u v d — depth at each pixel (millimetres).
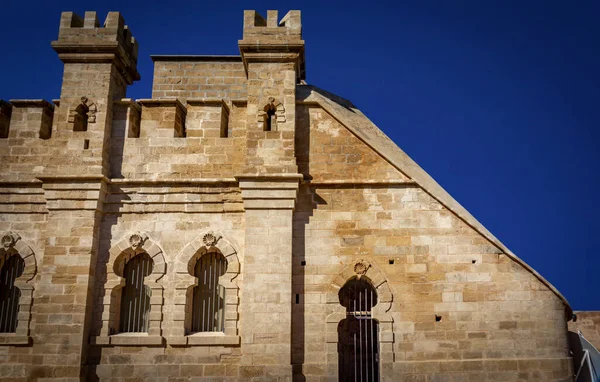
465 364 22828
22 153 25594
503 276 23625
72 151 24969
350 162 25047
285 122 25047
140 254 24938
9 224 24938
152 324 23562
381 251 24016
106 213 24859
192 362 23094
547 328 23172
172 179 24891
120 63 26750
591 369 25625
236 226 24500
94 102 25531
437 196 24312
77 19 26953
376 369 26484
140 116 26812
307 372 22812
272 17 26219
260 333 22734
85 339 23234
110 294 23938
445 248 23953
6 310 24781
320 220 24391
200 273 24719
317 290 23656
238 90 33125
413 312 23359
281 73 25672
